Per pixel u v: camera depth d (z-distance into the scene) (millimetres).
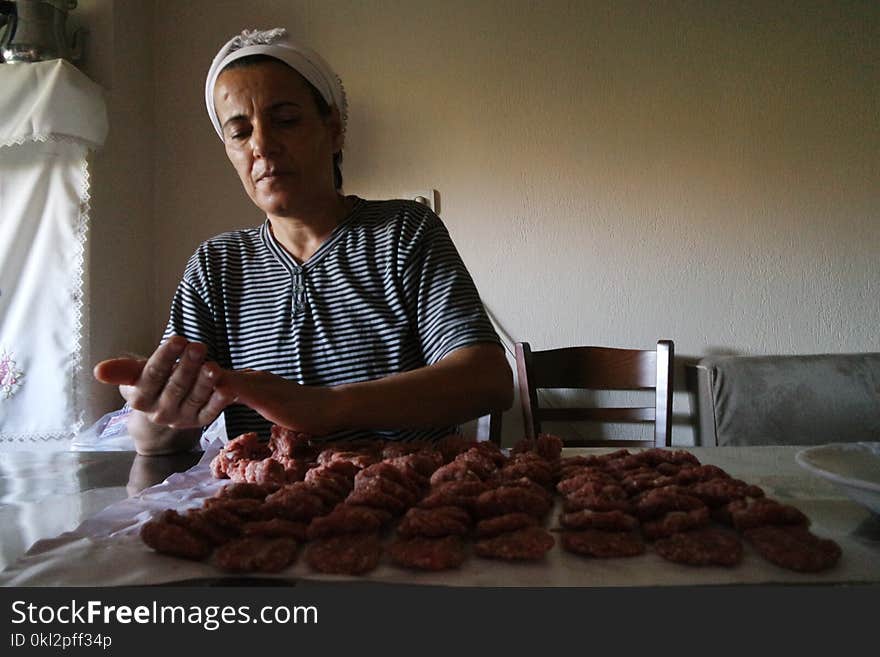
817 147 1811
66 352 1539
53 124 1423
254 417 952
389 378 772
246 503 509
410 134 1873
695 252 1840
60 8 1527
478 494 538
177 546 454
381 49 1873
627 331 1859
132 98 1765
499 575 432
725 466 750
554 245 1861
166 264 1914
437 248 944
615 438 1872
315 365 956
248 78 859
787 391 1581
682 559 446
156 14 1894
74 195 1552
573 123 1847
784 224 1822
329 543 468
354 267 955
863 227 1812
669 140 1833
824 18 1793
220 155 1906
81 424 1537
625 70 1833
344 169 1884
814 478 684
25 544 492
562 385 1676
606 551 461
